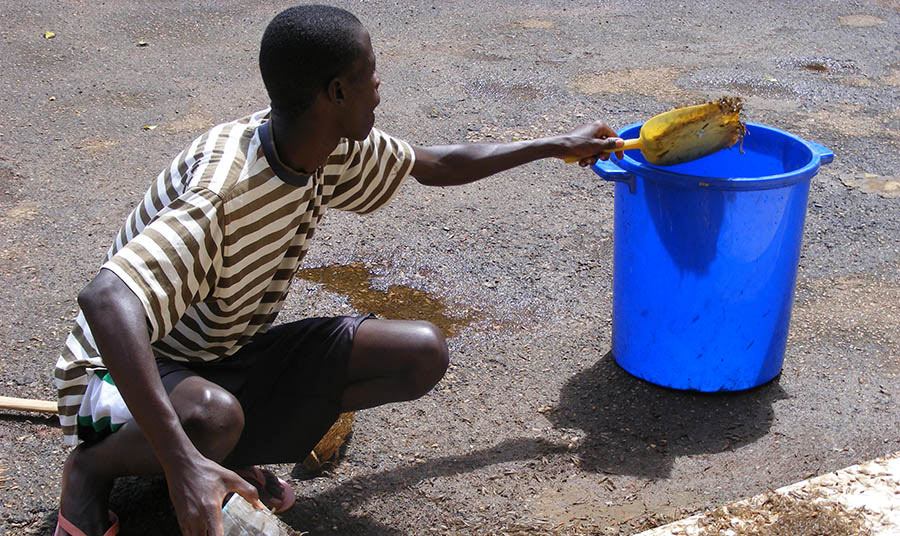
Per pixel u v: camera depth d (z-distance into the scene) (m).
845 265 4.45
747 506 2.78
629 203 3.28
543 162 5.50
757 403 3.42
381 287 4.19
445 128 5.88
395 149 2.73
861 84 6.75
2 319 3.83
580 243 4.61
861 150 5.68
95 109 6.05
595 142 3.00
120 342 1.97
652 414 3.36
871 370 3.62
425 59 7.07
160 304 2.05
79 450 2.41
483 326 3.91
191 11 8.05
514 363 3.66
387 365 2.63
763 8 8.52
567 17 8.18
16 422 3.18
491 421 3.31
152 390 1.97
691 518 2.73
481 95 6.40
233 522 1.96
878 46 7.56
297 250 2.50
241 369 2.56
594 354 3.73
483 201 5.01
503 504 2.90
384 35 7.62
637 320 3.43
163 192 2.31
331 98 2.18
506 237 4.64
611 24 8.01
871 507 2.76
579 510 2.87
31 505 2.81
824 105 6.37
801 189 3.16
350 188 2.65
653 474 3.05
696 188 3.04
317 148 2.27
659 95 6.46
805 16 8.30
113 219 4.73
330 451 3.02
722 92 6.54
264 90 6.47
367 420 3.29
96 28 7.54
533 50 7.31
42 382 3.44
